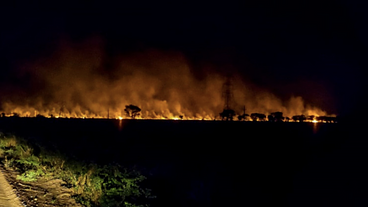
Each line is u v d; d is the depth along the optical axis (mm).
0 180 9336
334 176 25328
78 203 8258
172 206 12219
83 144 19078
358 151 39562
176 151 24078
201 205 14703
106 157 15250
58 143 18016
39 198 8172
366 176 25469
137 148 21750
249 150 34625
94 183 9438
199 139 42062
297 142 46062
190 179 16203
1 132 21812
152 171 15219
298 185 21844
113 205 8586
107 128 56562
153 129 59531
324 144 45312
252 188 19297
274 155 32594
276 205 18156
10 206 7281
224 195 17172
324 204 18750
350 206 18516
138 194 10102
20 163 12125
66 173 10516
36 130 31297
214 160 22344
